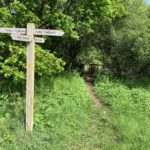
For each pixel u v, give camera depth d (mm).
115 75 18125
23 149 8734
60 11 13750
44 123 10188
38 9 14055
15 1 12953
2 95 11367
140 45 16562
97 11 14977
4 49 12664
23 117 10062
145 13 18672
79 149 9242
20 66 12078
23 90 12180
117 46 17719
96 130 10703
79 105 12523
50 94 12508
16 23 13133
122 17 17656
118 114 12062
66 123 10594
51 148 8945
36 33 9500
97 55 18859
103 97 14609
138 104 13273
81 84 15586
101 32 18312
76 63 20031
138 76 17891
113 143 9602
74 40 18141
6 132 9320
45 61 12305
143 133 10117
